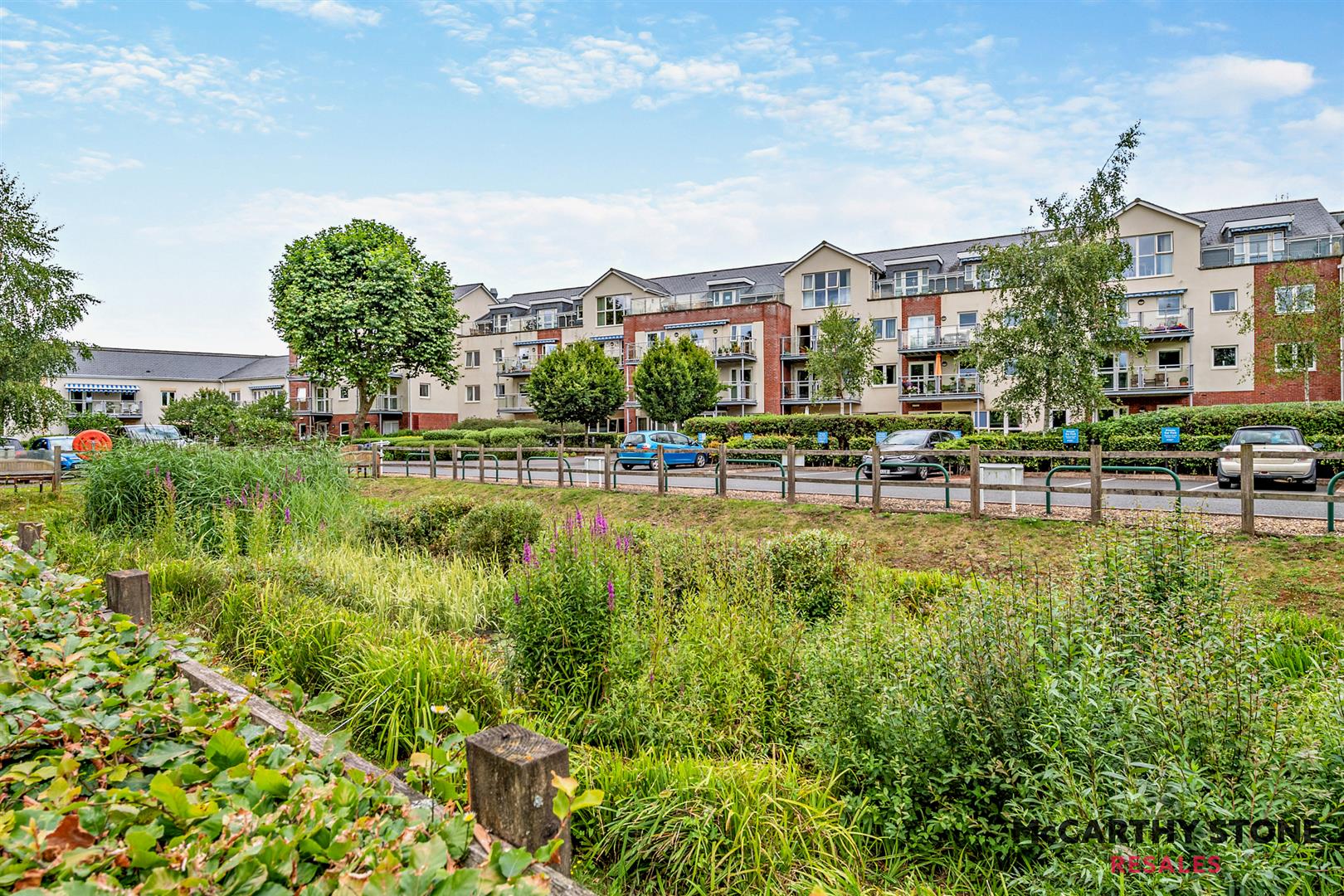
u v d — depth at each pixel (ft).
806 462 79.05
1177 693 10.54
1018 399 71.10
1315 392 107.65
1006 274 69.97
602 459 58.95
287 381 196.13
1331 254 115.03
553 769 7.11
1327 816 8.81
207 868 5.60
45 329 89.40
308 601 20.06
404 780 9.16
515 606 16.75
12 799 6.97
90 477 37.76
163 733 8.97
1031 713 10.90
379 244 120.16
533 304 184.85
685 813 10.80
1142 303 119.96
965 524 36.29
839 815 11.41
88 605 14.94
